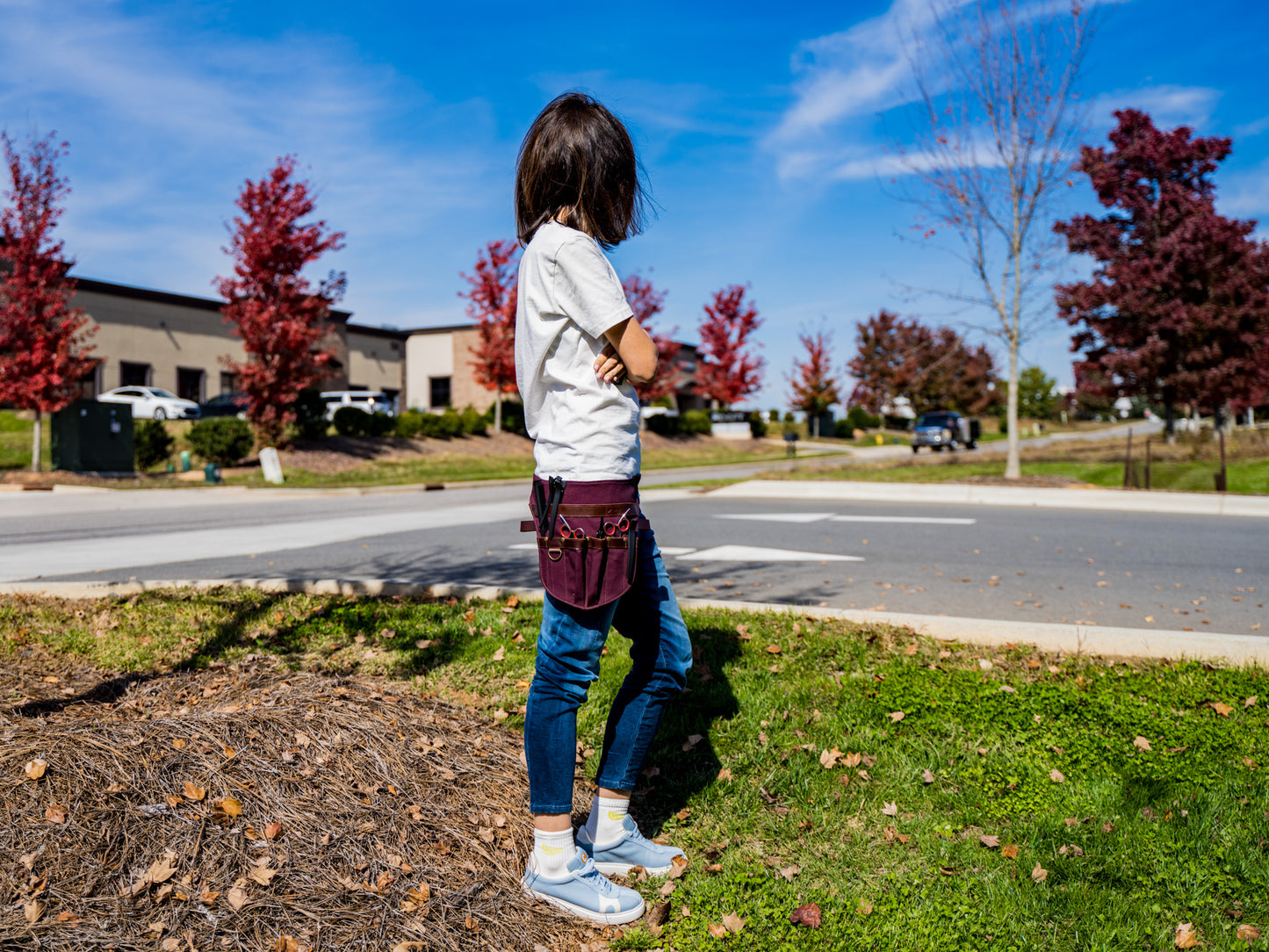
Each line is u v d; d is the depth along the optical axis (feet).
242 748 8.50
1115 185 74.54
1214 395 70.23
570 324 6.92
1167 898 7.63
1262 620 16.52
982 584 20.25
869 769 10.10
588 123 7.18
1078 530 32.12
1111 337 73.36
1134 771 9.80
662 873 8.22
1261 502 39.32
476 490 64.44
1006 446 133.59
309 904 6.85
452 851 7.99
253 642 14.12
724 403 151.12
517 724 11.13
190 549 26.76
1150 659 13.47
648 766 10.29
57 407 59.62
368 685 11.43
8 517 39.22
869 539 29.09
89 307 98.12
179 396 108.58
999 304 50.70
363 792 8.41
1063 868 8.09
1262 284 70.49
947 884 7.90
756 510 41.32
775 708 11.59
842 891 7.79
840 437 178.09
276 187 69.15
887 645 13.93
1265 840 8.38
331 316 121.70
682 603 16.40
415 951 6.60
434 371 139.23
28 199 57.26
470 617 15.43
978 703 11.54
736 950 7.04
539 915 7.48
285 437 75.20
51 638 14.08
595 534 6.84
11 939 5.88
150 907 6.52
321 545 27.91
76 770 7.61
